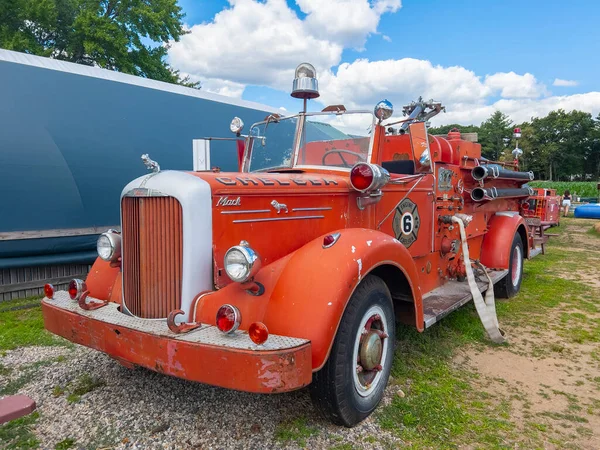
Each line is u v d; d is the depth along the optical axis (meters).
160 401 3.02
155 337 2.32
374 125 3.68
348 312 2.59
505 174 5.38
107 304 2.92
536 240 8.98
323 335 2.30
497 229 5.64
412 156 4.32
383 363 2.94
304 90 3.97
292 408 2.91
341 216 3.32
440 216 4.43
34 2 14.45
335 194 3.25
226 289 2.55
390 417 2.84
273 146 4.22
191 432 2.65
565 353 4.09
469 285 4.18
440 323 4.68
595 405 3.13
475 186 5.09
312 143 3.99
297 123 4.08
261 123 4.36
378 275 3.29
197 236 2.55
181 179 2.59
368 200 3.43
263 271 2.60
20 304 5.51
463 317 4.88
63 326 2.86
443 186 4.46
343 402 2.54
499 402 3.14
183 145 7.23
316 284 2.42
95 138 6.17
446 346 4.12
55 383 3.31
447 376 3.52
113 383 3.30
